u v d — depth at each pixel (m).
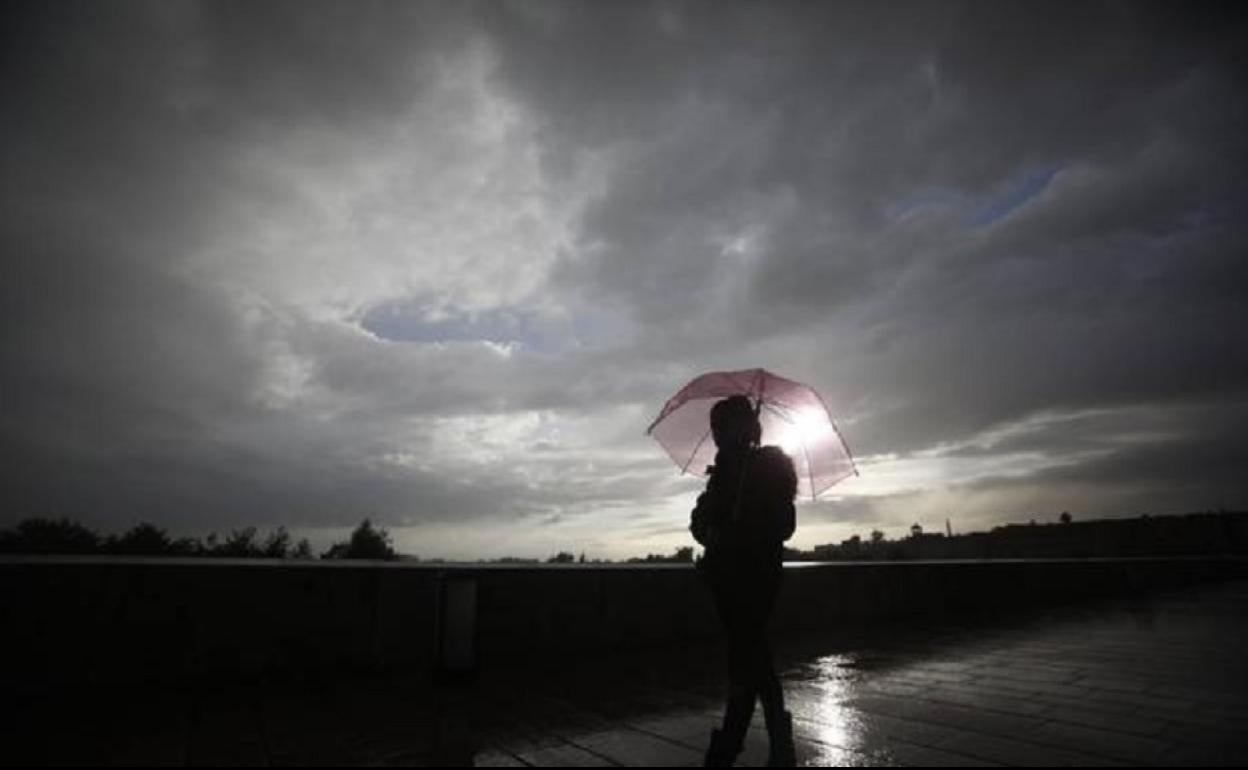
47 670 4.54
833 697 4.71
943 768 3.18
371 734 3.84
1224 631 7.81
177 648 4.93
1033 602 11.81
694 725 4.04
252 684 5.11
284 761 3.35
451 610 5.35
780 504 3.08
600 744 3.65
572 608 6.60
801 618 8.32
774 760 3.02
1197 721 3.96
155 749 3.54
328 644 5.41
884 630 8.33
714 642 7.29
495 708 4.46
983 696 4.70
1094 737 3.66
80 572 4.70
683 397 3.87
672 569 7.34
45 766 3.26
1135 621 8.99
